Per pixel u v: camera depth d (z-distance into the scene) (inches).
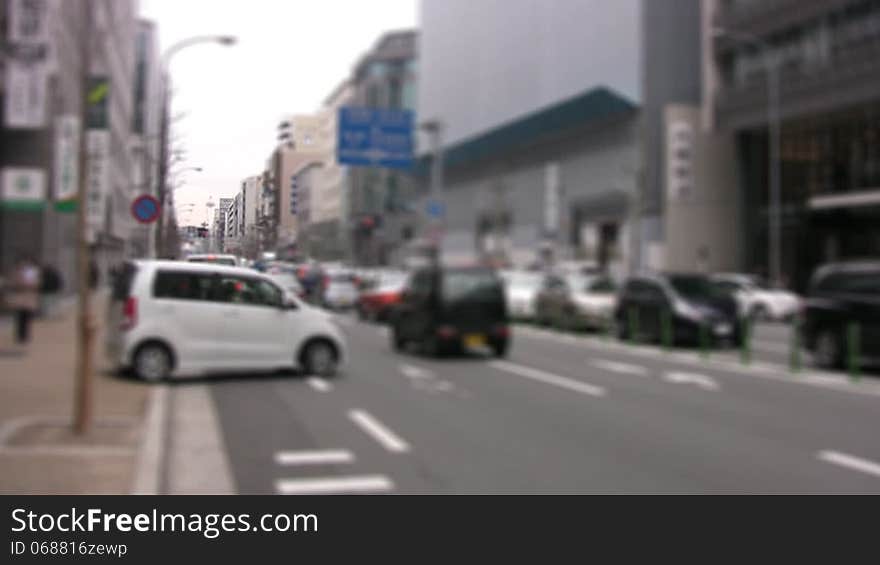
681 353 737.6
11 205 842.8
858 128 1512.1
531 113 2191.2
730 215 1765.5
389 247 1875.0
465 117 2596.0
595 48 1927.9
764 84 1560.0
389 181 1831.9
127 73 694.5
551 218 2224.4
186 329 495.5
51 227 925.8
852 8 1369.3
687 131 1739.7
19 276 664.4
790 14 1494.8
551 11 2118.6
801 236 1640.0
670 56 1781.5
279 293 364.8
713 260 1753.2
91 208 414.9
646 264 1752.0
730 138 1769.2
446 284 665.0
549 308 1029.8
